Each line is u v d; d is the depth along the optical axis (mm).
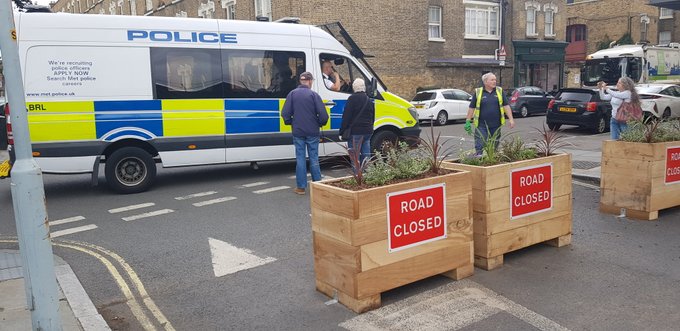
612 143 6852
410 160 4789
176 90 9117
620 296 4469
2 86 11984
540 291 4594
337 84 10492
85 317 4293
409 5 25312
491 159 5242
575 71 33219
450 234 4707
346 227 4184
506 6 29672
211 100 9359
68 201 8664
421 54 26000
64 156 8484
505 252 5184
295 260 5617
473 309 4281
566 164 5613
